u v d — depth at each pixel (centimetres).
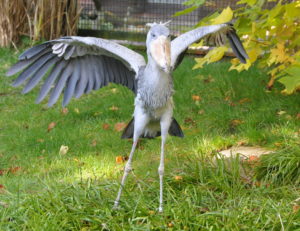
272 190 543
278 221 477
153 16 1114
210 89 863
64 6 1097
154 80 464
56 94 511
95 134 747
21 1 1081
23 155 698
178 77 918
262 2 640
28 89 496
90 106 845
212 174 564
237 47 517
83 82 518
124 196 533
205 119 765
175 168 602
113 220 486
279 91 822
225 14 605
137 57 488
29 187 587
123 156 677
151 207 515
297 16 604
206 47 1038
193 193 542
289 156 576
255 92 828
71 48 493
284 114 751
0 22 1076
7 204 530
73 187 550
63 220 490
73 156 688
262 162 585
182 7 1085
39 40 1093
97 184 564
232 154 643
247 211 492
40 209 504
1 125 790
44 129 770
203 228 473
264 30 641
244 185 548
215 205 518
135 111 494
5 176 635
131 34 1134
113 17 1138
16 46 1087
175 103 823
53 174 634
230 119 761
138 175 604
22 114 819
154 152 678
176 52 467
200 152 631
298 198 516
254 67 926
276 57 668
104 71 521
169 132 536
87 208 509
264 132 699
